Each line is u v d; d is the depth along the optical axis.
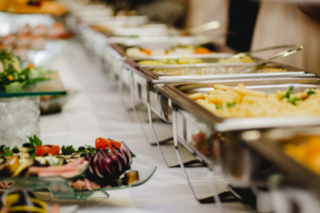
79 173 0.87
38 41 2.75
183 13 3.78
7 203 0.81
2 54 1.73
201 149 0.88
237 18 3.01
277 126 0.69
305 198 0.63
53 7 3.99
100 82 2.87
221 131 0.71
